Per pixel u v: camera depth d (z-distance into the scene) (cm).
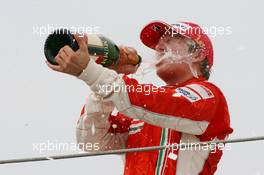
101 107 1364
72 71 1243
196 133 1321
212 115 1325
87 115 1379
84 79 1251
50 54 1251
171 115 1284
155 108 1272
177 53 1393
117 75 1264
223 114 1345
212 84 1360
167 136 1341
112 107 1367
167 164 1326
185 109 1289
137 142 1360
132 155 1358
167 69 1389
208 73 1416
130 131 1382
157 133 1350
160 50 1403
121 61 1341
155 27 1418
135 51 1363
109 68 1339
